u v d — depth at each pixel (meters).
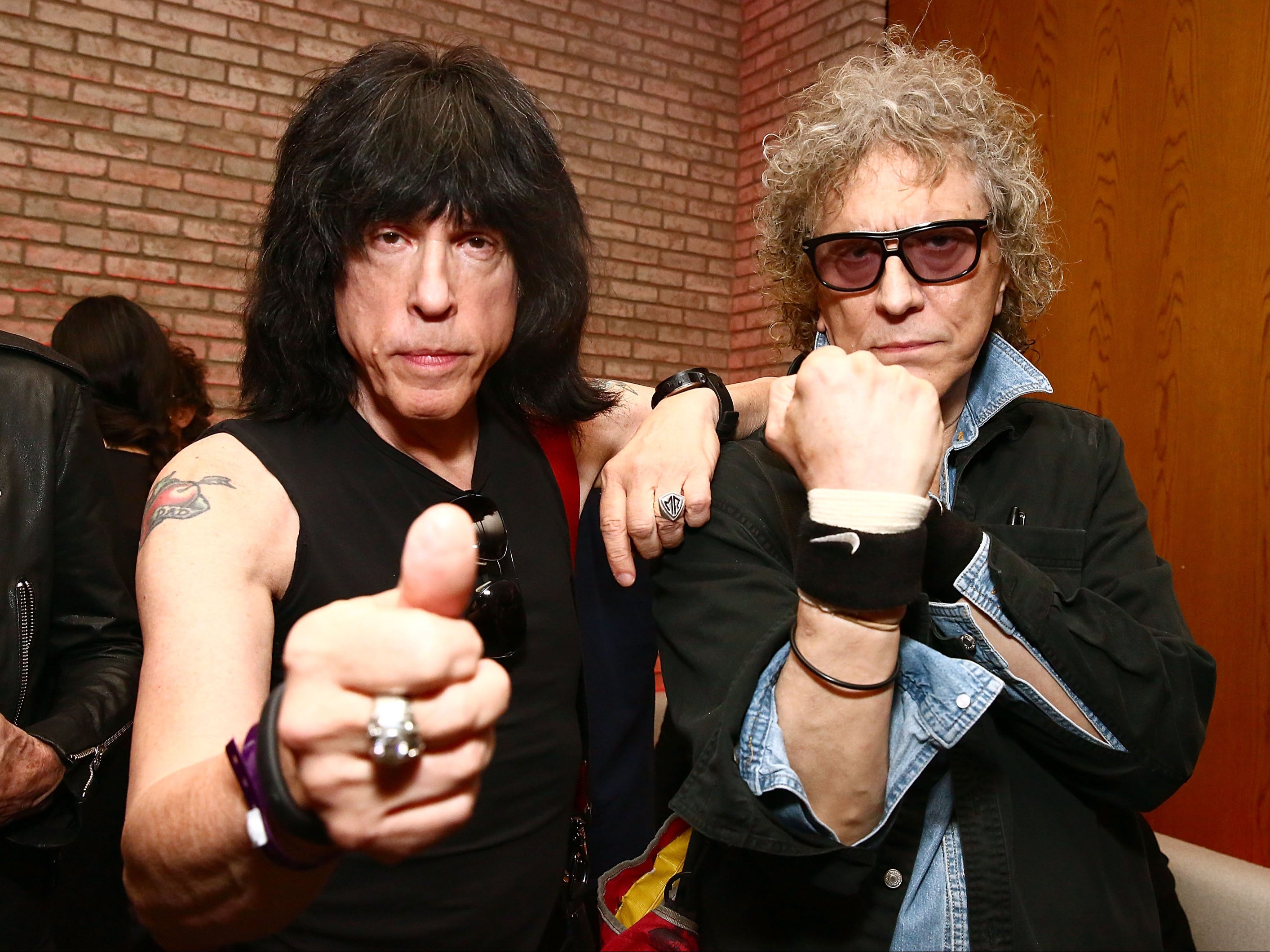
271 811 0.47
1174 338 2.40
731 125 4.81
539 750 0.89
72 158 3.46
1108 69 2.64
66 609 1.17
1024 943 0.81
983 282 0.94
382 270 0.81
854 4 3.95
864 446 0.67
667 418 0.97
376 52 0.85
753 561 0.85
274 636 0.79
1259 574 2.17
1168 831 2.29
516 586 0.87
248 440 0.82
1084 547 0.96
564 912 0.96
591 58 4.45
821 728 0.70
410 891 0.80
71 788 1.03
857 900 0.83
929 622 0.79
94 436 1.21
